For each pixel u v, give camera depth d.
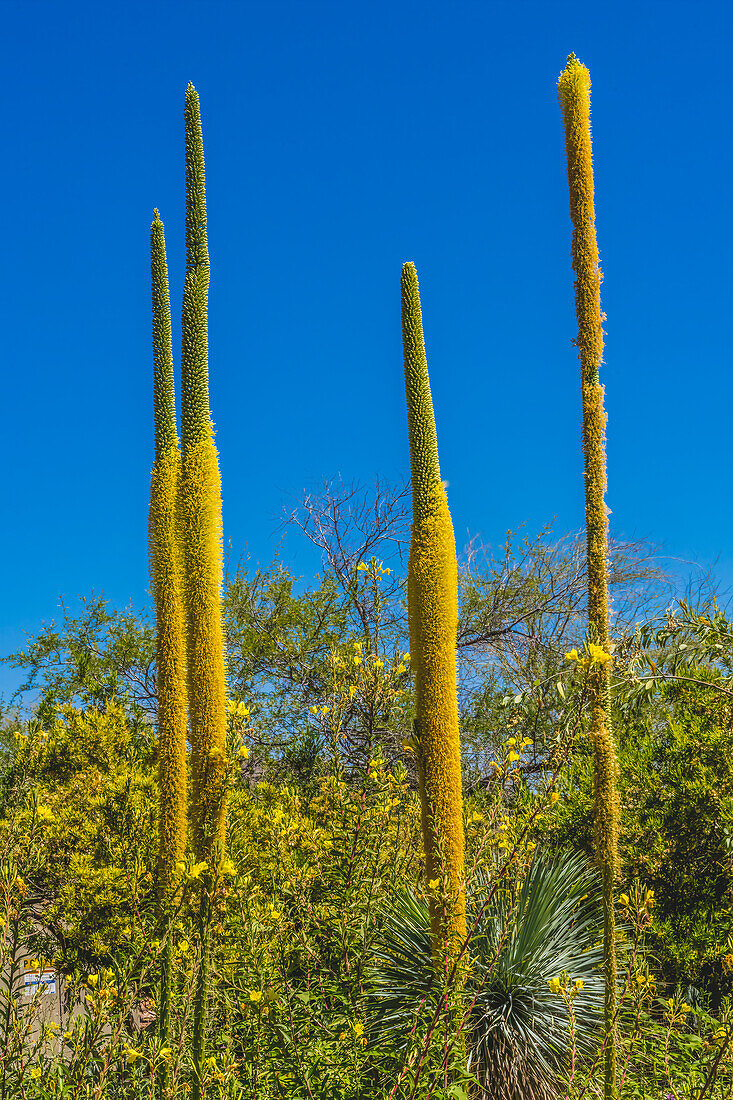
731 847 6.10
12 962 3.24
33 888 7.27
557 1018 5.30
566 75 3.72
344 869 4.25
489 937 5.45
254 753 12.60
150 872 6.89
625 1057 3.57
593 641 3.42
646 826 6.69
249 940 3.73
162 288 7.45
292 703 13.78
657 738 7.38
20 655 15.05
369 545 15.45
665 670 4.20
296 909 4.13
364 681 5.06
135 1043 3.51
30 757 4.56
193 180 7.00
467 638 15.41
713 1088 3.40
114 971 3.94
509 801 5.23
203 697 6.15
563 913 5.95
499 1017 5.13
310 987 3.86
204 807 5.93
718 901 6.24
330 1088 3.33
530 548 15.64
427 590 5.63
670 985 5.75
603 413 3.52
